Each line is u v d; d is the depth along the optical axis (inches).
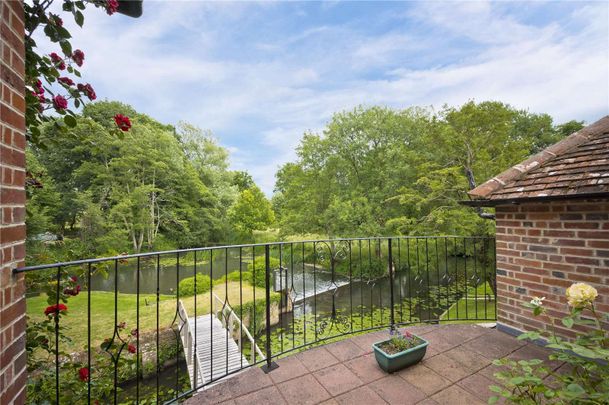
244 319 293.4
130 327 251.6
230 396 67.3
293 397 66.6
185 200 817.5
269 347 80.7
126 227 678.5
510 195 99.2
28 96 58.6
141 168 710.5
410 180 414.6
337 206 444.1
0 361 36.7
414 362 79.5
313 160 561.6
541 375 72.5
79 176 658.8
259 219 964.0
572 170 93.1
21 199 42.5
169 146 794.2
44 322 71.4
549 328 91.4
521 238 100.7
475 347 90.2
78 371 78.9
